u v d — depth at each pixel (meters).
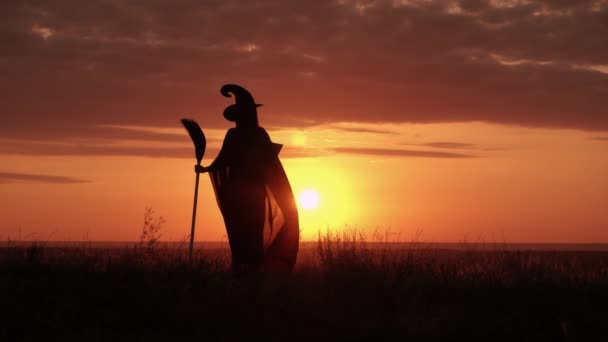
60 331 8.24
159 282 10.20
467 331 8.77
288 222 12.57
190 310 8.99
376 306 9.79
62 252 12.81
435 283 11.55
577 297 11.04
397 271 11.68
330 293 10.27
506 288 11.59
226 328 8.57
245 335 8.34
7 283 10.14
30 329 8.27
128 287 9.96
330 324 8.90
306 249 13.62
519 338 8.70
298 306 9.60
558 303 10.58
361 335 8.45
